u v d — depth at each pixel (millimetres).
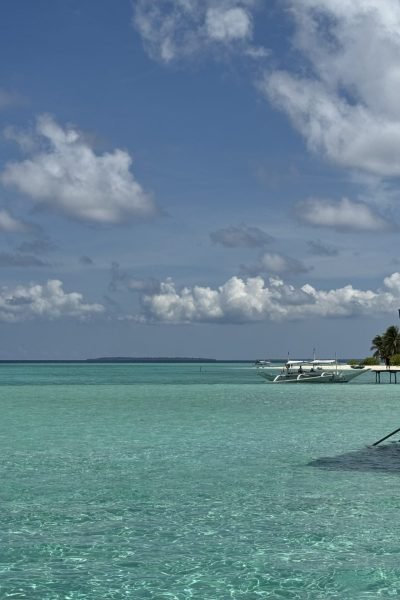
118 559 12102
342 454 23969
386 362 145500
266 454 23984
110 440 28078
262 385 88125
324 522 14492
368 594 10516
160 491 17594
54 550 12609
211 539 13289
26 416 39719
